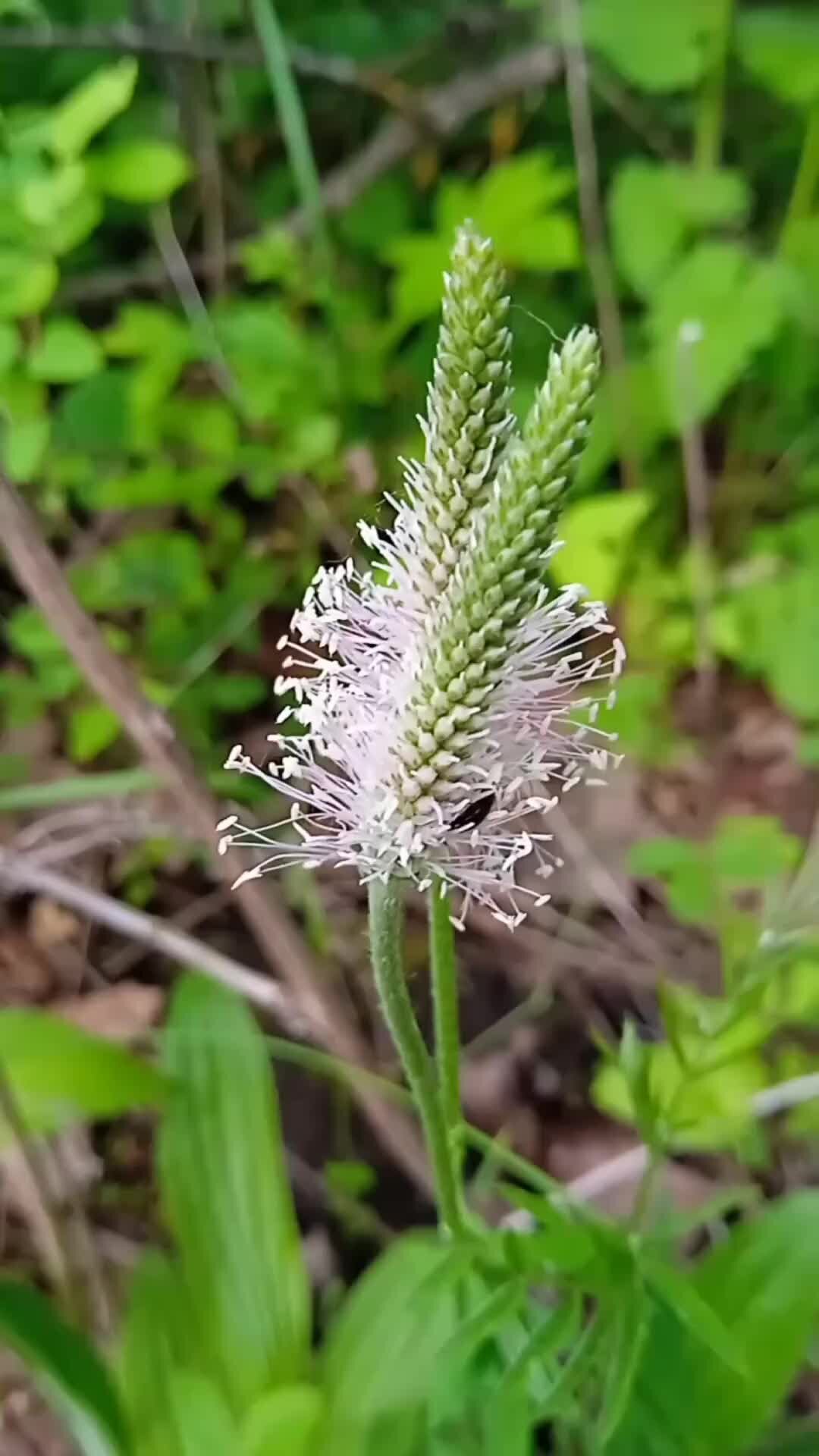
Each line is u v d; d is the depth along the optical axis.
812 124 0.27
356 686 0.11
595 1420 0.15
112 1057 0.17
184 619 0.27
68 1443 0.19
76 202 0.21
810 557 0.27
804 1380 0.19
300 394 0.25
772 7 0.31
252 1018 0.18
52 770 0.27
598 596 0.23
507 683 0.10
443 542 0.10
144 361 0.26
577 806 0.27
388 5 0.33
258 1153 0.17
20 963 0.25
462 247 0.09
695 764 0.27
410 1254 0.15
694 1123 0.15
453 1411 0.14
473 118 0.33
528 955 0.25
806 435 0.31
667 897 0.25
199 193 0.31
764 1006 0.19
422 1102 0.12
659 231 0.26
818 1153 0.22
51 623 0.18
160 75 0.30
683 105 0.32
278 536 0.28
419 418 0.10
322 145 0.33
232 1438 0.14
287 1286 0.16
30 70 0.29
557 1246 0.13
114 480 0.25
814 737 0.25
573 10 0.25
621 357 0.27
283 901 0.23
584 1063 0.24
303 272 0.27
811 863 0.16
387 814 0.10
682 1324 0.15
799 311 0.27
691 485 0.26
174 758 0.19
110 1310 0.20
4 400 0.22
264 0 0.22
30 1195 0.18
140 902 0.26
